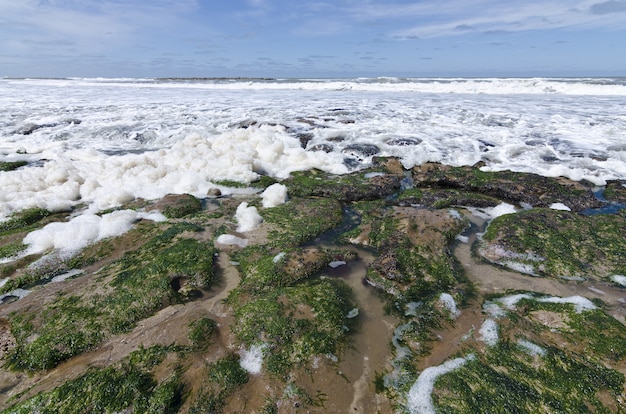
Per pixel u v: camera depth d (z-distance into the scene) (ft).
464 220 22.04
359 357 12.83
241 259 18.04
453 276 17.13
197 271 16.56
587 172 29.50
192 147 33.86
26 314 14.49
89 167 30.25
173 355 12.30
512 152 34.76
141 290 15.37
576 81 92.12
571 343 12.82
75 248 18.54
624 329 12.97
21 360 12.79
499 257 18.62
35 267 17.17
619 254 18.24
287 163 32.30
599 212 23.81
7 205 22.91
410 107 58.49
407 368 12.32
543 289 16.26
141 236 19.85
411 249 18.72
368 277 17.03
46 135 44.75
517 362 12.21
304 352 12.66
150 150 39.47
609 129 41.52
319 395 11.40
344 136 39.99
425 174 29.58
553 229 20.11
